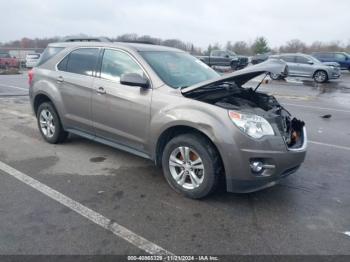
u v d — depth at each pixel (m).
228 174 3.58
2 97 11.28
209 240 3.12
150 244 3.04
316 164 5.22
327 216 3.61
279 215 3.60
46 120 5.86
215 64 24.75
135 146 4.45
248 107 3.86
